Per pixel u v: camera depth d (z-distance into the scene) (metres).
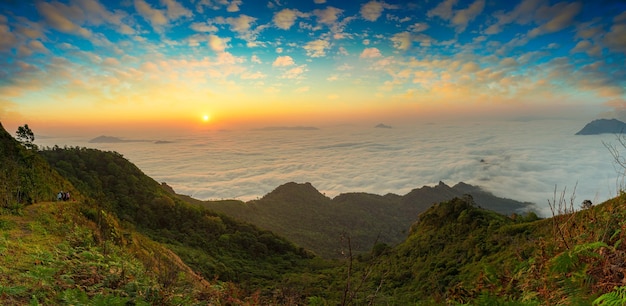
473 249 36.09
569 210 5.37
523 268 5.02
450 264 35.22
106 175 77.69
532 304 3.57
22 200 19.70
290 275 45.62
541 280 4.38
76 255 8.65
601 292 3.44
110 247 11.37
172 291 7.23
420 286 28.28
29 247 8.80
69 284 6.48
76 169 73.31
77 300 5.52
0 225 10.89
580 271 3.79
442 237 56.03
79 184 62.66
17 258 7.52
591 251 4.07
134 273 8.30
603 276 3.67
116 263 8.59
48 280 6.34
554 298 3.76
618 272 3.56
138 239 19.09
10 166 22.64
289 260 69.19
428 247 53.44
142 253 14.77
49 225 12.52
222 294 8.19
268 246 74.25
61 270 7.27
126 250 13.24
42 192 22.64
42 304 5.51
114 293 6.50
